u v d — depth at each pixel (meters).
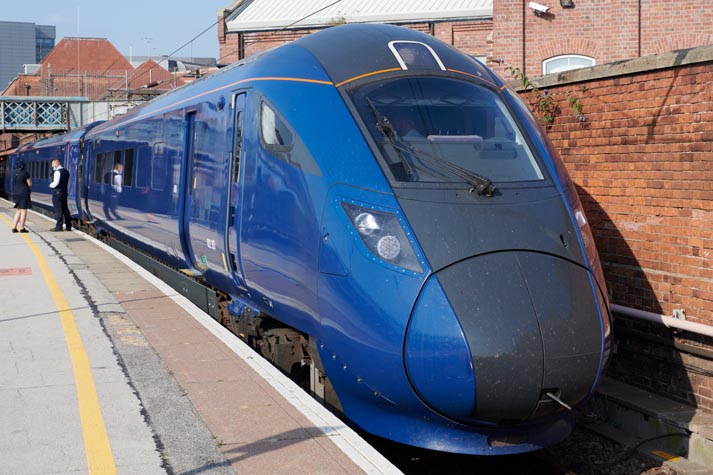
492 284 5.23
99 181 18.19
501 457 6.80
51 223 22.67
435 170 5.84
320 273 5.84
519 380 5.11
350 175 5.85
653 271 7.58
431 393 5.22
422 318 5.18
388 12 27.66
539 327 5.16
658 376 7.51
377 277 5.40
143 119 12.96
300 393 5.87
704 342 7.01
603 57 17.00
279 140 6.70
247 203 7.25
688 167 7.14
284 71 6.99
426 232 5.41
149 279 10.98
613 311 7.85
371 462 4.61
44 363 6.68
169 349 7.11
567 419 5.77
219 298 9.38
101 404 5.61
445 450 5.48
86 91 66.44
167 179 10.73
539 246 5.52
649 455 6.67
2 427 5.17
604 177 8.18
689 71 7.09
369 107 6.20
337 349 5.77
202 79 9.88
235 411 5.46
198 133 9.24
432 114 6.30
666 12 16.70
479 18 26.80
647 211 7.64
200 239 8.97
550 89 8.92
